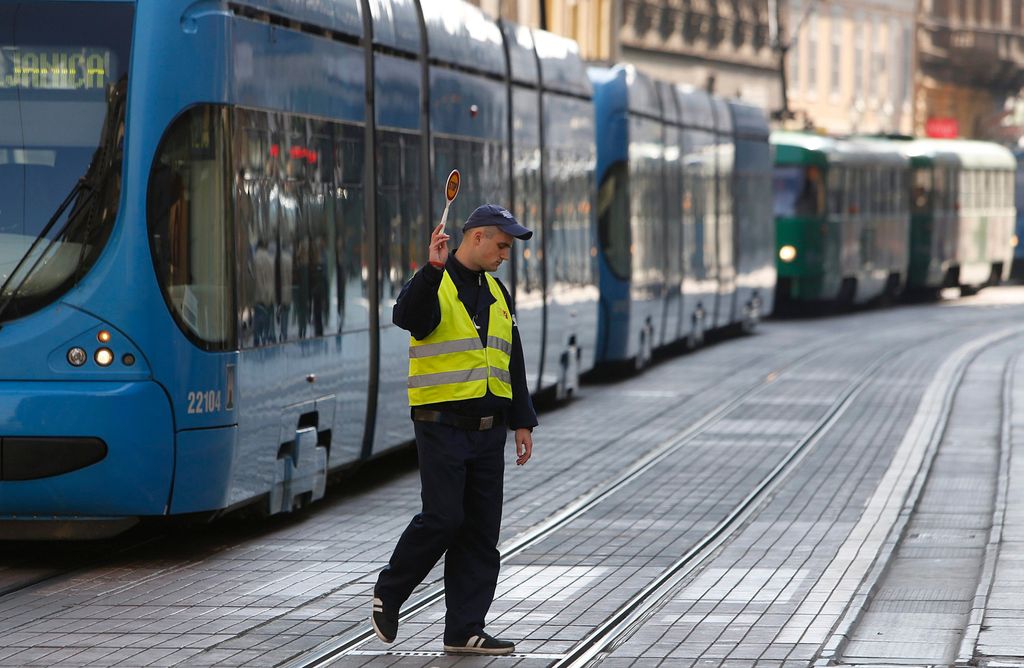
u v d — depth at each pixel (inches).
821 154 4414.4
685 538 1316.4
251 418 1250.6
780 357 3154.5
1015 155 6304.1
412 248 1633.9
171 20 1184.8
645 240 2824.8
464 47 1819.6
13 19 1182.3
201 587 1120.2
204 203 1195.3
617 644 957.2
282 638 968.9
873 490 1567.4
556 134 2256.4
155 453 1170.0
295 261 1338.6
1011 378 2719.0
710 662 908.0
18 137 1178.6
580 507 1470.2
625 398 2422.5
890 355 3193.9
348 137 1462.8
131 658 918.4
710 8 6717.5
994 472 1685.5
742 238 3715.6
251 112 1254.3
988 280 5964.6
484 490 930.1
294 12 1338.6
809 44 7751.0
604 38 5851.4
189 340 1182.9
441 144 1727.4
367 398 1515.7
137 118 1174.3
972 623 981.8
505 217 925.8
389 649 943.0
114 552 1253.7
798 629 989.2
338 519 1402.6
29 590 1111.6
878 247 4835.1
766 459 1782.7
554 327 2226.9
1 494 1165.1
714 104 3494.1
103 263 1170.0
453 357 913.5
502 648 928.3
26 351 1166.3
